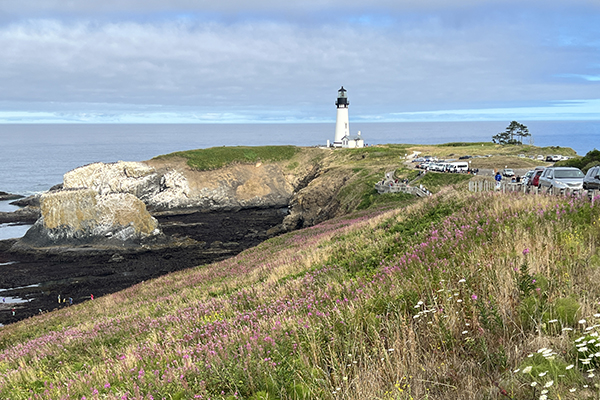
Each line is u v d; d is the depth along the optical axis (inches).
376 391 182.1
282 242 1246.9
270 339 259.9
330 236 908.0
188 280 919.7
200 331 367.9
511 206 464.1
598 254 271.9
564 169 906.7
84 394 269.9
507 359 184.1
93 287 1974.7
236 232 3125.0
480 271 270.2
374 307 271.6
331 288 374.6
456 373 186.5
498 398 164.4
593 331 185.2
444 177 2539.4
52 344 510.0
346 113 5871.1
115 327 543.8
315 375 206.1
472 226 423.2
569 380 159.6
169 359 289.7
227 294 579.2
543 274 248.7
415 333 224.7
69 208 2684.5
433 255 360.8
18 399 301.1
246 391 208.1
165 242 2699.3
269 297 442.6
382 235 617.3
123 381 270.1
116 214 2709.2
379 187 2438.5
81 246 2600.9
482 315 212.1
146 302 764.0
